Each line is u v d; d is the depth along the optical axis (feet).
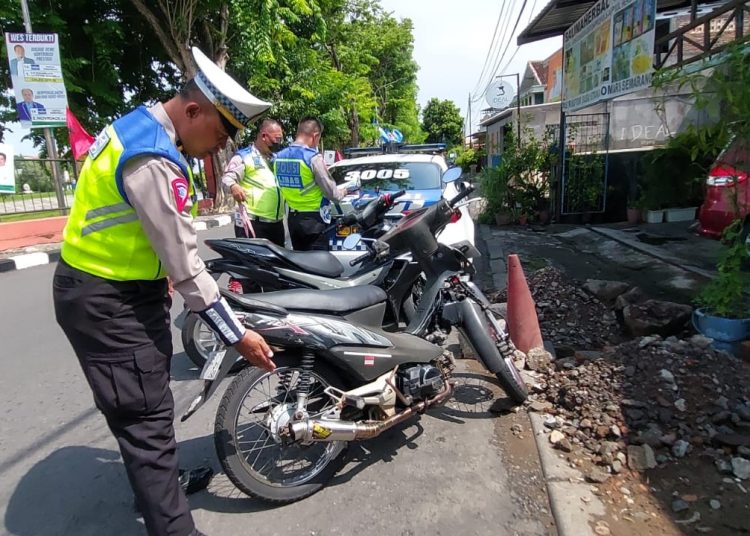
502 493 8.48
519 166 35.91
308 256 11.80
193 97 6.38
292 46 55.26
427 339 10.50
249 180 16.29
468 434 10.20
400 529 7.82
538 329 13.17
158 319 6.69
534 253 26.43
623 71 24.52
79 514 8.55
